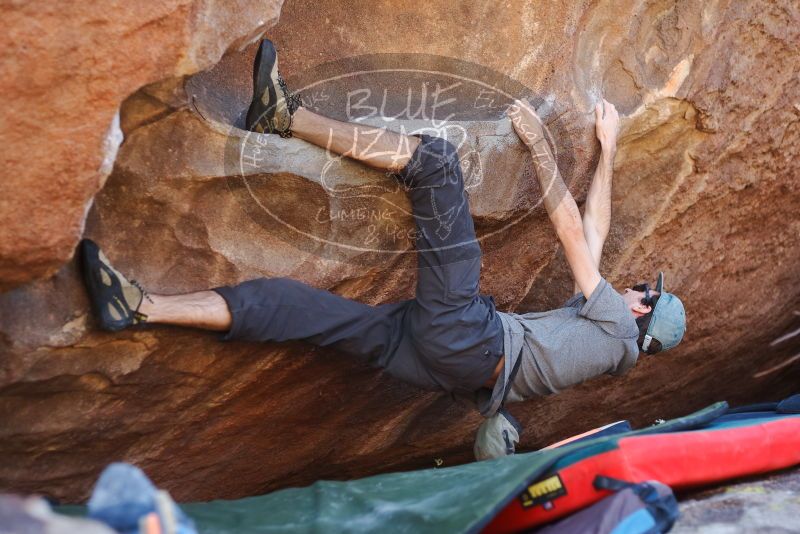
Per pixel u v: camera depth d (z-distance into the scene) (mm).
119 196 2762
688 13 3582
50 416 2975
